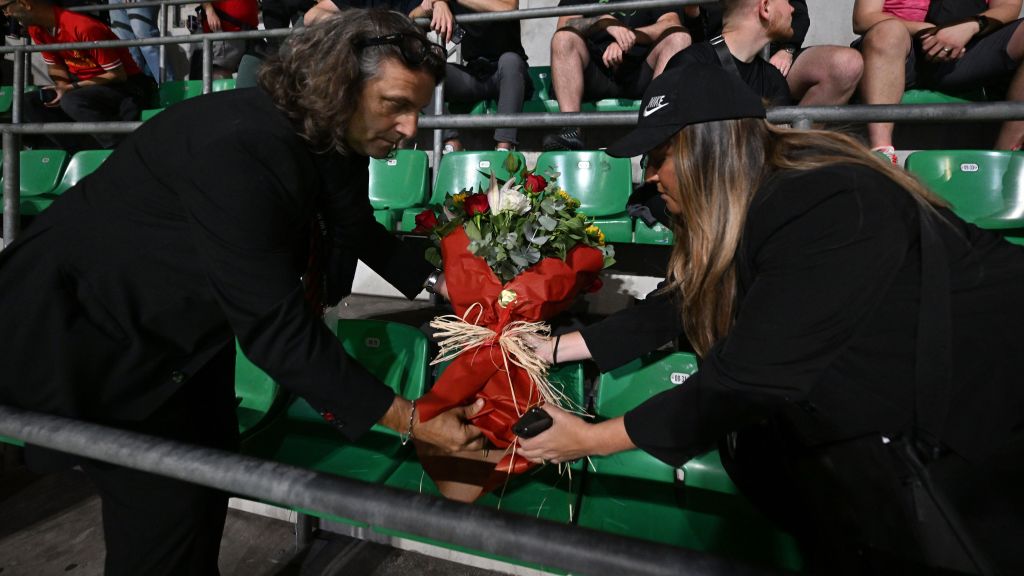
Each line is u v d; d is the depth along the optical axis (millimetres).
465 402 964
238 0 3428
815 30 3168
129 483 806
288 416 1386
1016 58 2012
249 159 635
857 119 911
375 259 1088
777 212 555
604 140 2604
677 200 689
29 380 720
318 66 635
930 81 2252
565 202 1184
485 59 2531
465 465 958
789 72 2176
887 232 518
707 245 628
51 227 746
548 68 3104
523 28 3553
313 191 750
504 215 1098
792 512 770
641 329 1017
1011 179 1774
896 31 2033
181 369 813
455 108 2789
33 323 710
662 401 651
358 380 710
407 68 652
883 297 539
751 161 607
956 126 2283
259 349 664
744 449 822
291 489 466
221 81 3326
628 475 1182
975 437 533
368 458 1225
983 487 523
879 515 563
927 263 535
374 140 735
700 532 1029
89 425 550
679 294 940
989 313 542
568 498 1086
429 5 2100
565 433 705
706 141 610
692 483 1160
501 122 1099
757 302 552
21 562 1420
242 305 646
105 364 743
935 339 529
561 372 1238
